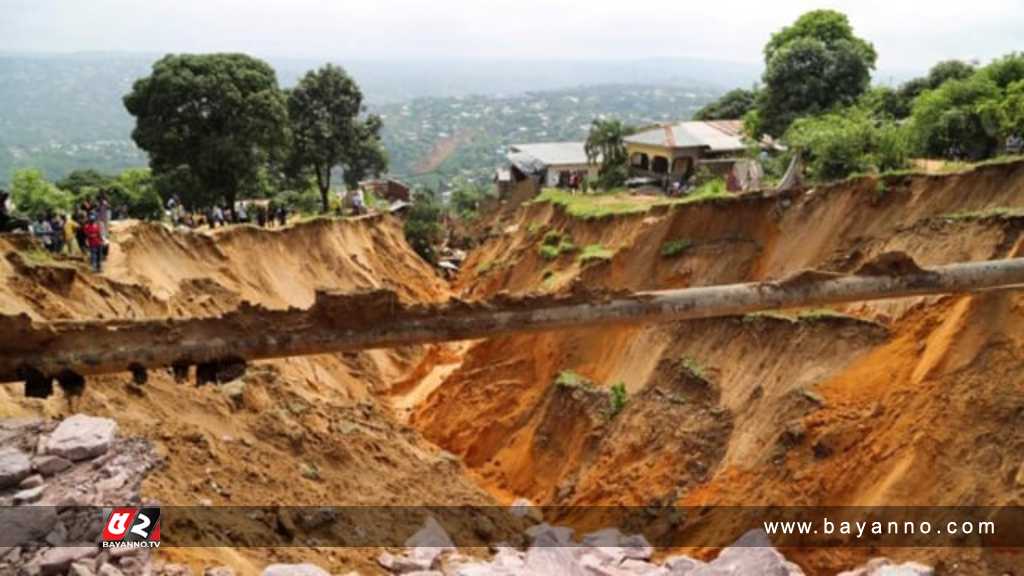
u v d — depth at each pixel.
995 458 16.70
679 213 31.56
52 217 26.45
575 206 41.41
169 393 18.25
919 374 19.28
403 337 14.91
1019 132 33.22
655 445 23.59
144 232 30.17
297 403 22.45
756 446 21.06
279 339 14.52
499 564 14.90
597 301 15.60
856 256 24.38
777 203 29.52
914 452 17.58
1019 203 22.77
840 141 34.16
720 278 29.58
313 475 18.28
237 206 55.53
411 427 29.89
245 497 15.07
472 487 23.34
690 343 25.75
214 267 33.19
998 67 38.72
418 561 14.59
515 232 49.16
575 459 25.09
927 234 23.66
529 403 29.14
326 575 11.84
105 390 16.53
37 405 14.88
